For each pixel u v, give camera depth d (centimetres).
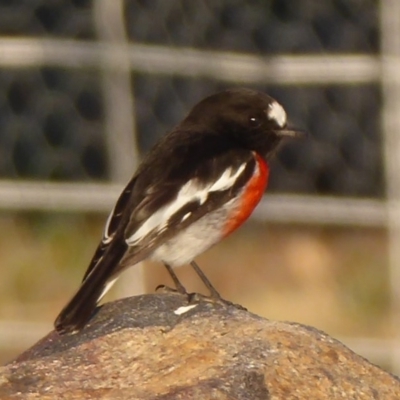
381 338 1412
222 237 857
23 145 1748
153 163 845
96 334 732
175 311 762
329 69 1340
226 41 1591
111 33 1320
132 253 789
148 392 650
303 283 1559
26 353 727
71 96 1719
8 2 1631
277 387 646
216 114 905
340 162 1680
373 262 1573
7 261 1596
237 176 848
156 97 1605
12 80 1727
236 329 718
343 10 1588
